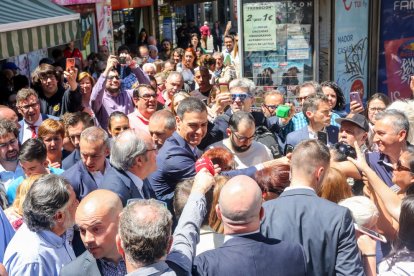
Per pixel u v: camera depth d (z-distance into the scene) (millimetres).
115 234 3334
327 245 3359
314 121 6035
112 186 4227
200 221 3314
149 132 6262
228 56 13273
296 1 8820
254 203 3141
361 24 9430
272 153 5871
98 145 4734
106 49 12609
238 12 8945
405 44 9773
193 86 10727
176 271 2910
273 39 8984
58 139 5637
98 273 3393
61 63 10469
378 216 3846
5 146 5297
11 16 8312
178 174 5012
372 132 5762
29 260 3633
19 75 9398
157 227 2816
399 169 4277
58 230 3750
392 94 9930
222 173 4406
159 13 22078
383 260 3564
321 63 9148
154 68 9906
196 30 23125
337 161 4738
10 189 5152
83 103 7973
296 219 3422
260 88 9133
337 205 3465
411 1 9570
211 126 6234
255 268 3098
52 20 9047
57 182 3736
